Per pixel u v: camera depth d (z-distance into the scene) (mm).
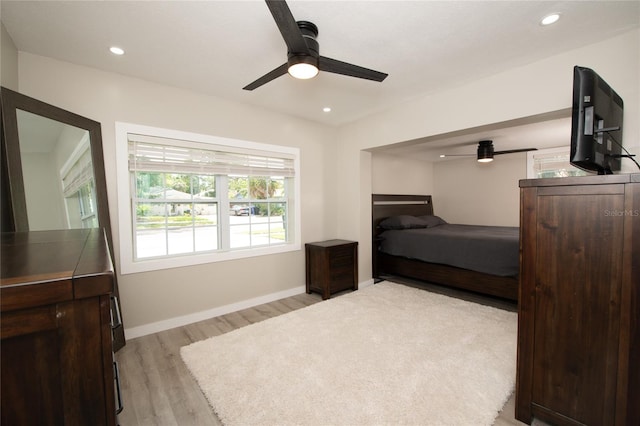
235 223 3371
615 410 1268
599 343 1303
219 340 2457
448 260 3727
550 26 1863
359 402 1673
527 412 1524
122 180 2518
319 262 3666
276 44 2043
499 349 2256
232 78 2605
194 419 1601
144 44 2029
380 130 3613
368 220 4176
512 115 2457
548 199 1429
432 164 6492
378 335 2510
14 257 706
